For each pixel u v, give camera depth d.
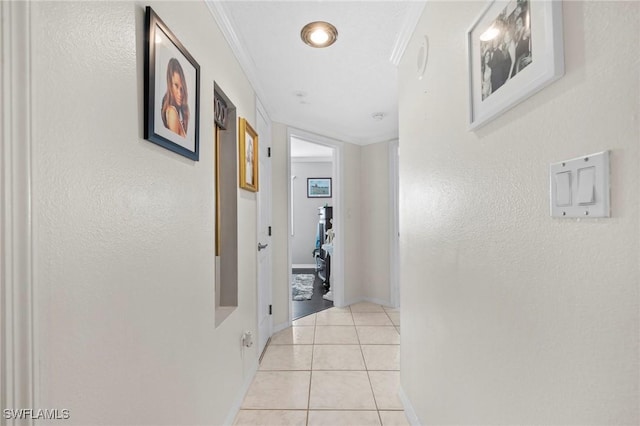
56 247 0.59
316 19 1.60
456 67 1.09
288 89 2.50
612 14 0.50
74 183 0.64
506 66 0.78
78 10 0.65
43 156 0.56
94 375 0.70
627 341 0.48
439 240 1.25
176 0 1.11
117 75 0.78
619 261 0.50
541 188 0.67
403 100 1.79
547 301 0.66
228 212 1.86
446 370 1.18
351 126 3.50
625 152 0.48
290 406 1.80
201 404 1.29
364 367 2.26
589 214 0.54
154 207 0.95
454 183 1.11
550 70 0.61
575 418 0.58
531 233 0.71
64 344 0.61
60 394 0.60
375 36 1.75
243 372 1.92
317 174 6.61
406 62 1.73
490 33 0.86
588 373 0.56
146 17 0.90
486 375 0.91
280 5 1.49
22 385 0.52
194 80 1.22
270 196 2.91
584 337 0.56
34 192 0.54
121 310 0.79
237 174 1.88
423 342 1.45
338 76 2.26
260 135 2.55
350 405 1.81
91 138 0.69
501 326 0.83
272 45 1.85
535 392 0.70
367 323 3.20
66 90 0.62
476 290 0.96
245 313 2.02
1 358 0.50
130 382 0.83
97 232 0.71
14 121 0.51
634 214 0.47
